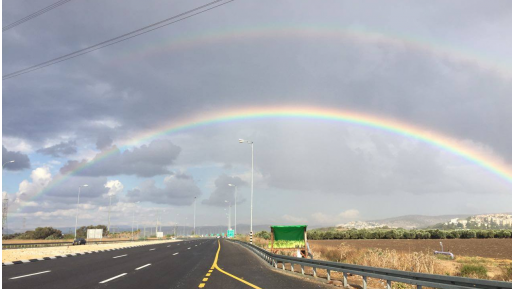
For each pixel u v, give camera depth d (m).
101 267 23.03
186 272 20.23
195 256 34.25
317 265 17.38
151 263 26.20
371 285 16.36
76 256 34.34
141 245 65.75
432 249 48.75
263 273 20.14
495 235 76.19
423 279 10.80
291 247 28.86
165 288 14.24
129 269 21.77
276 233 29.02
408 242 66.62
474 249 48.62
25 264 25.30
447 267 24.31
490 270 24.25
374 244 60.72
